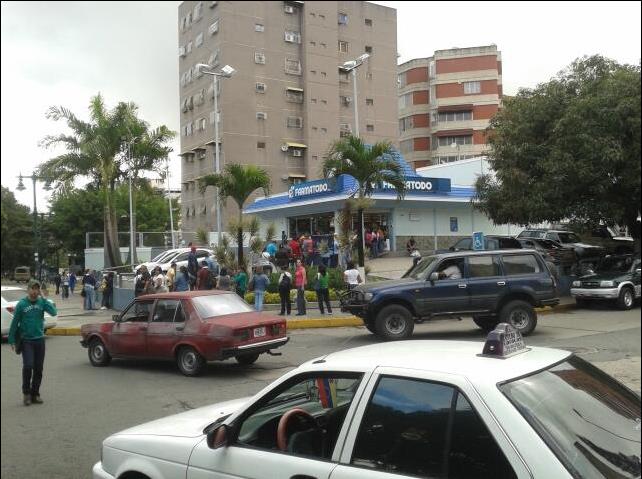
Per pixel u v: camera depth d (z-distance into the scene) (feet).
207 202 179.22
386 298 43.80
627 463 8.98
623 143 62.03
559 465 8.01
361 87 196.95
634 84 60.29
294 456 10.43
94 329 39.32
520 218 70.64
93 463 20.38
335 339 47.65
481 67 224.74
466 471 8.62
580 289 62.69
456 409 9.02
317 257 86.43
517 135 68.13
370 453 9.61
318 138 184.14
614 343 40.22
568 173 62.85
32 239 220.84
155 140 104.12
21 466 20.15
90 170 101.50
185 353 34.78
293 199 107.14
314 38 186.09
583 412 9.40
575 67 68.33
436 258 45.57
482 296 44.55
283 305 59.82
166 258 87.35
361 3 198.90
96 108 100.83
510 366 9.65
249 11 178.09
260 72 178.29
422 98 231.50
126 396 30.09
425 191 101.19
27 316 29.07
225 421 11.62
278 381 11.33
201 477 11.40
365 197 69.62
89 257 132.98
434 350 10.86
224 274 61.36
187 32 192.65
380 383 9.96
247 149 174.19
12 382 35.37
